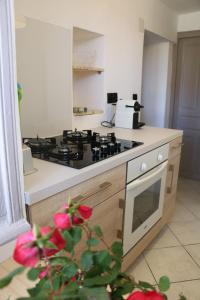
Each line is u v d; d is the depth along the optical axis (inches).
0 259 31.1
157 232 85.0
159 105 141.8
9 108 30.6
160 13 114.8
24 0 56.7
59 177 41.2
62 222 17.3
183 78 141.3
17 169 32.9
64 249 17.3
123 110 88.1
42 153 53.3
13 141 31.8
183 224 97.9
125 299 17.9
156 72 138.5
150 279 69.7
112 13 84.7
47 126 68.4
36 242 15.2
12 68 30.0
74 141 63.6
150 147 65.2
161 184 77.9
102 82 86.3
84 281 16.6
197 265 75.8
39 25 61.1
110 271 18.1
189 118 143.9
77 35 82.2
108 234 55.7
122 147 61.0
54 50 66.2
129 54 97.5
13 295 24.1
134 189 62.0
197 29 130.6
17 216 33.9
